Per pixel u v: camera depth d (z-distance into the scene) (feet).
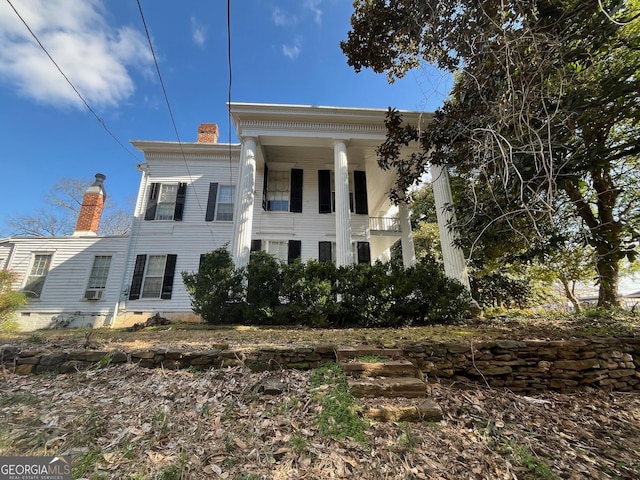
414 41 17.52
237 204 31.48
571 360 13.65
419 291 23.31
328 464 6.47
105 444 7.01
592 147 15.53
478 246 19.93
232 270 25.71
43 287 35.01
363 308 22.30
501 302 40.27
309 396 9.66
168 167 40.01
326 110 31.99
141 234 37.29
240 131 32.48
